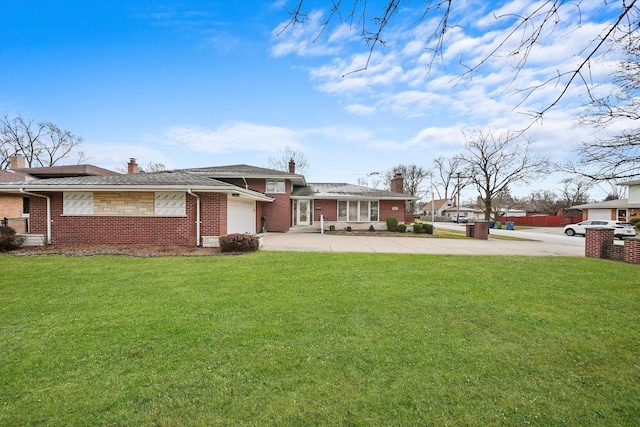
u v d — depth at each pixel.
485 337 3.68
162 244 11.23
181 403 2.36
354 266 7.89
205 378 2.71
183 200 11.26
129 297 5.10
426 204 76.44
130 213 11.20
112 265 7.64
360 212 21.92
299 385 2.62
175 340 3.47
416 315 4.40
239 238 10.03
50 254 9.15
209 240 11.04
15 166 25.00
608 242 10.12
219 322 4.02
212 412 2.27
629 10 2.29
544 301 5.14
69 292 5.36
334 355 3.16
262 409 2.31
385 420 2.21
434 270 7.55
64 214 11.09
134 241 11.20
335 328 3.88
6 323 3.94
